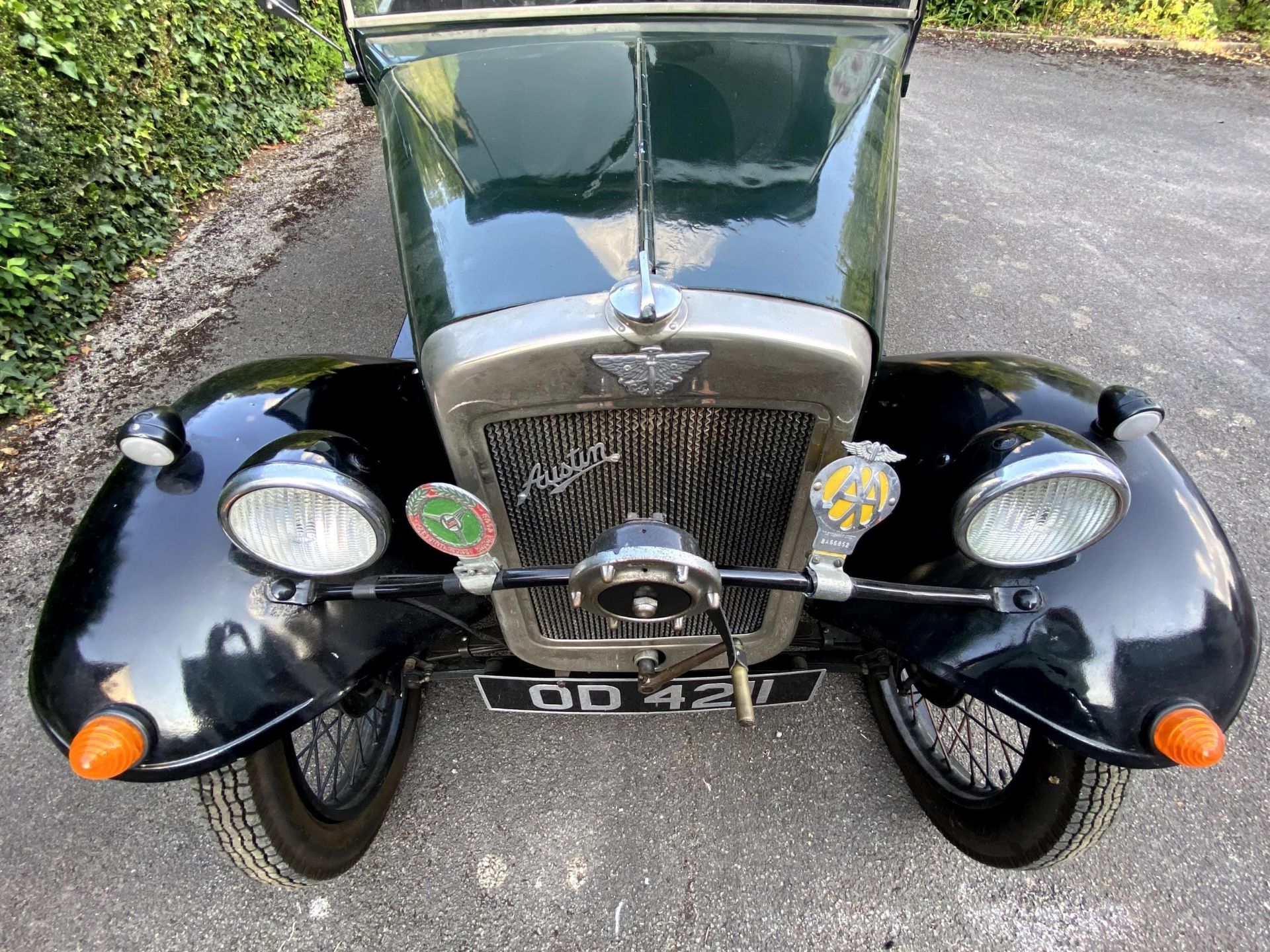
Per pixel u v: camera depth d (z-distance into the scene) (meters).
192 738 1.34
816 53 1.97
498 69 1.88
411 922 1.81
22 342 3.35
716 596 1.34
